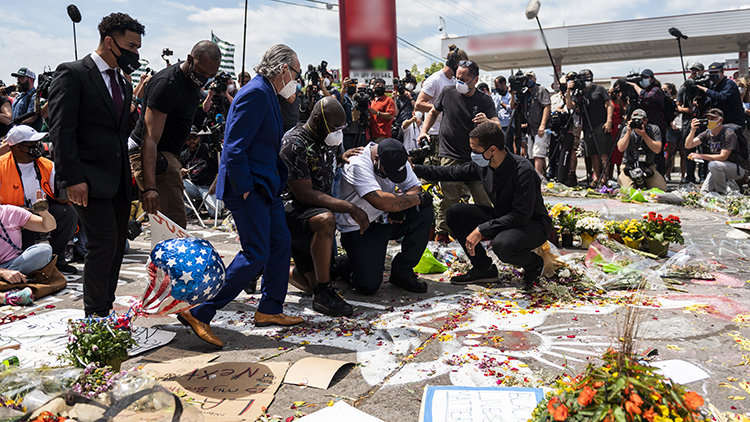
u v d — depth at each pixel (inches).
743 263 179.6
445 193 208.4
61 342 119.8
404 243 157.4
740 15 676.7
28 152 167.5
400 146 148.3
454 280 166.6
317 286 142.4
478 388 90.3
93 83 116.7
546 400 71.0
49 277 161.3
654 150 316.8
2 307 147.1
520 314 136.4
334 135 137.3
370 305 147.9
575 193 348.2
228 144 116.3
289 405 92.1
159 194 153.5
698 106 335.9
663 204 298.2
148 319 136.9
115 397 79.0
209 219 292.5
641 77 365.1
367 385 99.9
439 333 125.2
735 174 309.0
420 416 82.8
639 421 57.5
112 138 120.7
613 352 69.4
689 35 706.8
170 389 96.0
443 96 209.9
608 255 174.2
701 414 63.2
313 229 137.6
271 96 122.1
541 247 164.2
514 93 313.3
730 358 106.7
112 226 122.6
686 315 131.2
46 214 159.6
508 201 152.9
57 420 71.2
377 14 383.6
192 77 136.5
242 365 106.0
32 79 287.3
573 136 379.2
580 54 863.7
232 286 121.1
